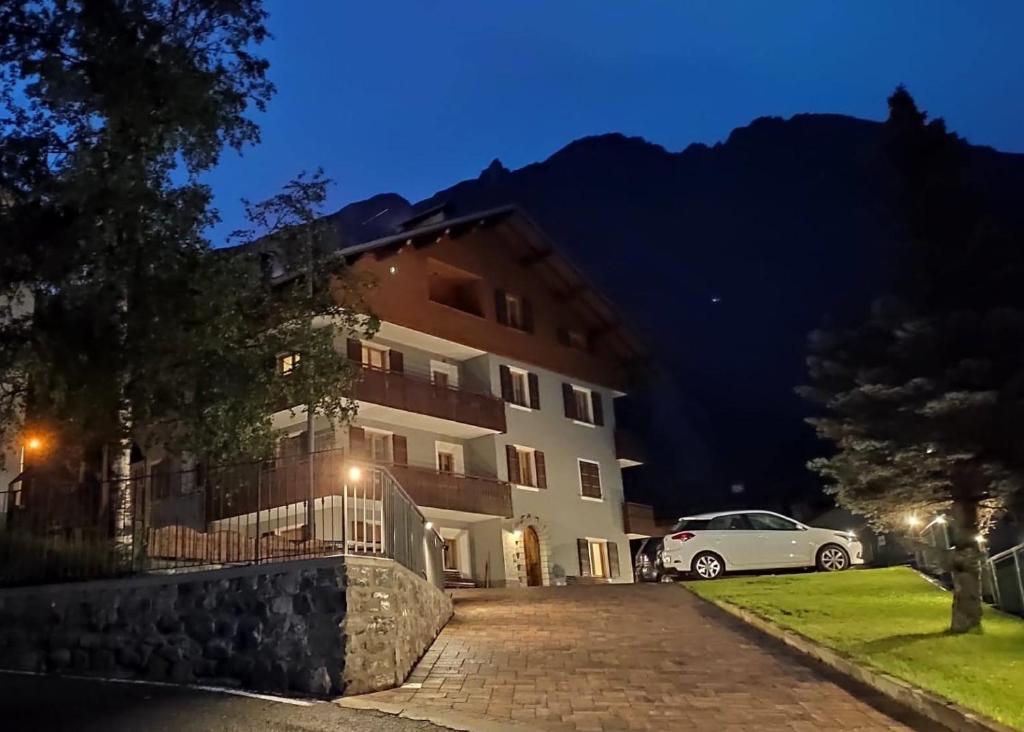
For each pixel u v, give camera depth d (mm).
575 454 36469
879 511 11742
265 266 15109
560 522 34500
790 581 18484
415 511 12922
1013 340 10688
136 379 12188
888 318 11375
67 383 11734
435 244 32469
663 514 51281
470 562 31438
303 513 12758
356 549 10539
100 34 11914
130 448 13375
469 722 7426
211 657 9047
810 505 42875
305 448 26500
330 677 8422
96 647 9742
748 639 12047
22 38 11734
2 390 12859
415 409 28484
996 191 32562
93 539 11312
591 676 9633
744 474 51594
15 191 11672
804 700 8438
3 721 7363
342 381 14719
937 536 17344
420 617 11242
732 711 8055
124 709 7734
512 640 12203
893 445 10906
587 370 38469
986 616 12953
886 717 7746
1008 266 11148
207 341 12117
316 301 15141
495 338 33781
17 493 12195
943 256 11258
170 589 9531
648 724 7574
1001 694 7809
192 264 12383
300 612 8766
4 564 11109
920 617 12664
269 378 13445
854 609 13781
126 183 11562
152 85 11859
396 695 8516
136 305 12000
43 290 11891
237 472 12477
